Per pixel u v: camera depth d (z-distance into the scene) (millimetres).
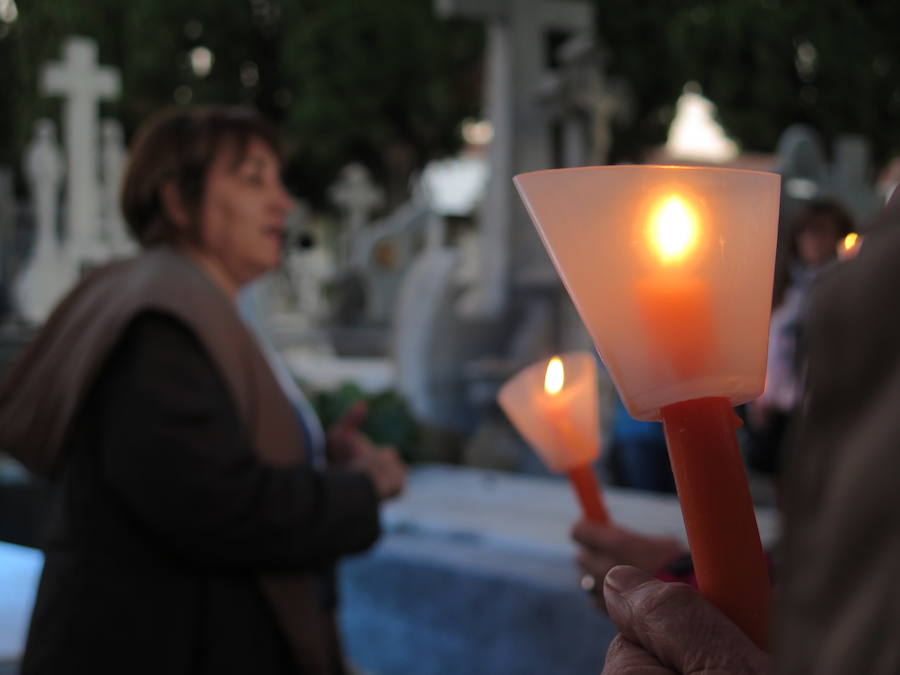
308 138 21516
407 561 2559
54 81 8867
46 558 1191
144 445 1114
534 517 2855
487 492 3279
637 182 274
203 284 1266
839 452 154
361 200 17547
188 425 1132
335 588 1519
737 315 277
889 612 146
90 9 21812
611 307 280
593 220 279
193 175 1368
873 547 148
